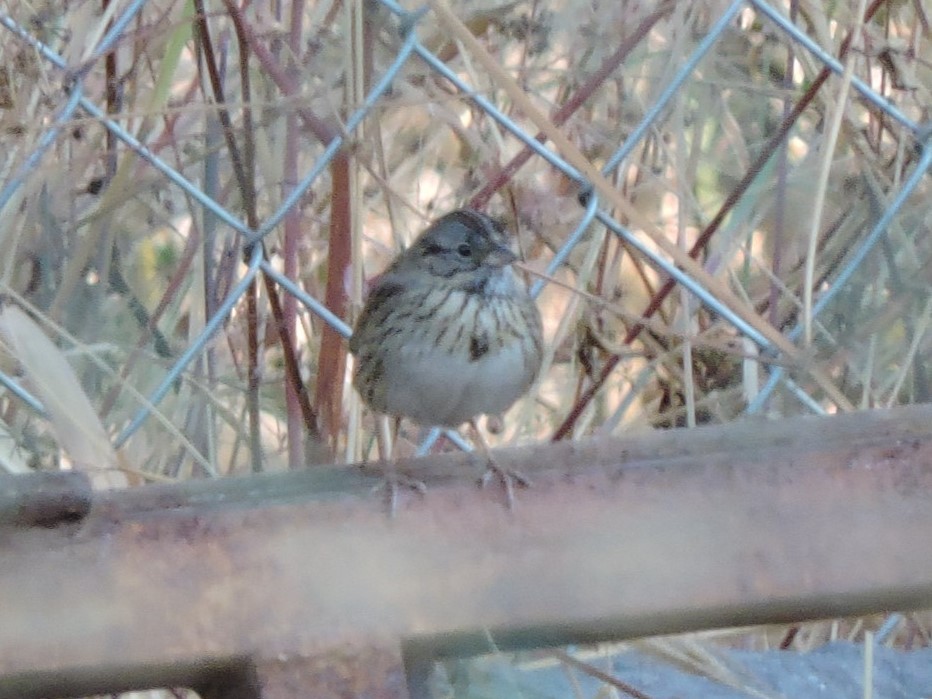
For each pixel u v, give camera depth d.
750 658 6.31
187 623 3.20
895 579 3.46
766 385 6.06
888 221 6.04
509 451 3.90
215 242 6.42
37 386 4.88
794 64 7.30
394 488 3.55
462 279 5.41
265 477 3.79
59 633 3.15
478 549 3.40
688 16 6.48
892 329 6.70
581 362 6.43
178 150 6.34
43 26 5.73
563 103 6.55
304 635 3.23
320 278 6.70
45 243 6.00
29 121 5.41
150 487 3.55
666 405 6.83
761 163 6.21
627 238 5.91
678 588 3.42
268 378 6.73
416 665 3.54
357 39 5.57
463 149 6.99
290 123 5.86
